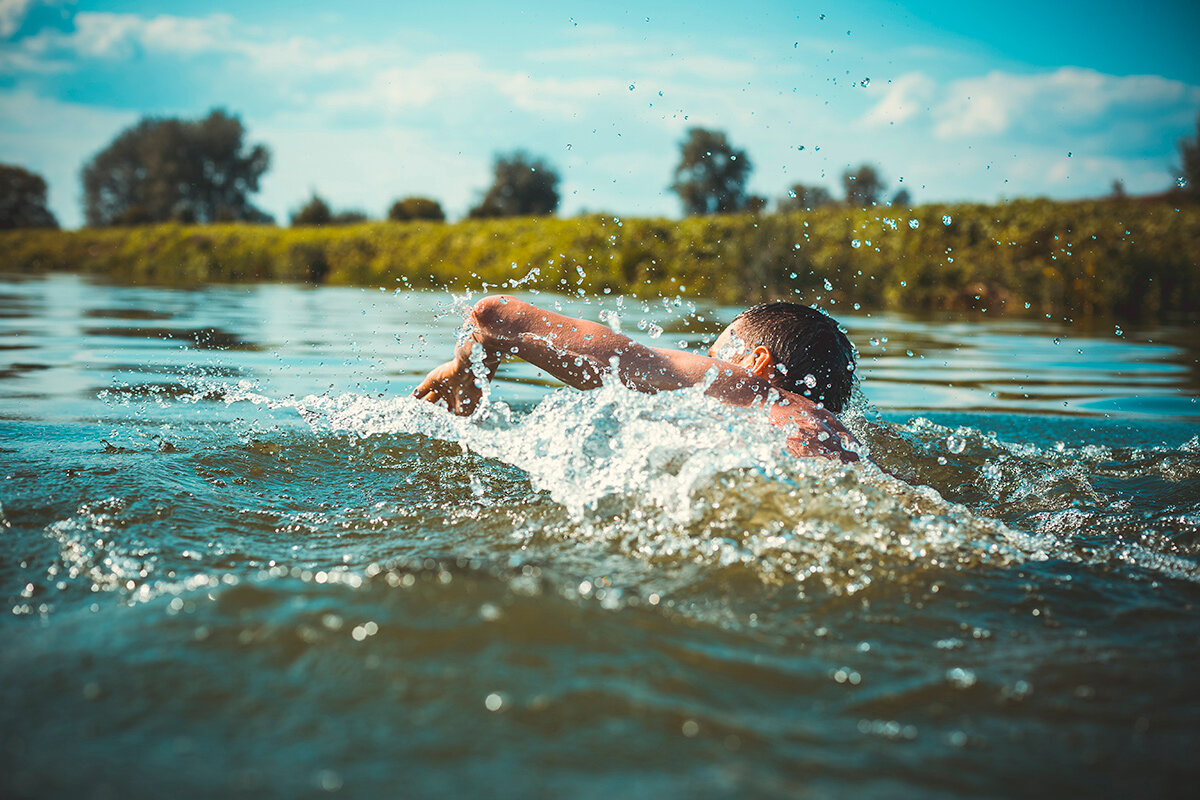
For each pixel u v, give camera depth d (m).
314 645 0.79
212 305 8.73
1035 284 10.50
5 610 0.94
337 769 0.63
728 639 0.91
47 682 0.74
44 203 44.50
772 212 13.55
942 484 1.80
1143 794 0.67
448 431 1.92
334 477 1.66
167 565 1.11
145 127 63.75
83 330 5.52
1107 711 0.81
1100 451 2.16
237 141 61.47
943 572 1.15
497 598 0.90
